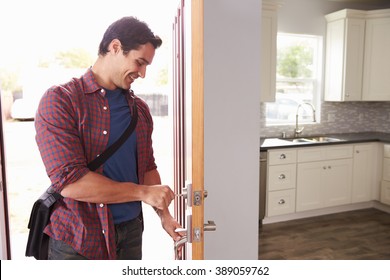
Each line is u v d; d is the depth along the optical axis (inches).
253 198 80.1
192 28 37.9
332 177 156.6
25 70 261.6
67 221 48.7
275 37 146.5
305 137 171.2
